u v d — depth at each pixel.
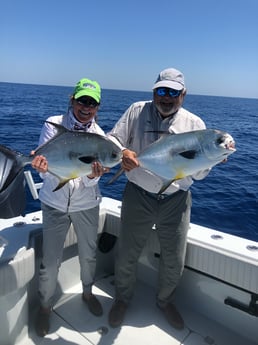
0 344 2.24
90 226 2.50
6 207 1.96
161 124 2.44
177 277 2.57
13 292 2.19
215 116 36.66
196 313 2.72
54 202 2.35
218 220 5.63
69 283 2.96
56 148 2.03
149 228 2.53
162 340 2.45
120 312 2.62
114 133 2.51
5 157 1.96
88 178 2.30
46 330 2.46
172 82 2.27
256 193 7.18
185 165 2.04
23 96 57.81
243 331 2.48
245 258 2.31
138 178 2.43
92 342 2.42
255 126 26.69
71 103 2.37
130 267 2.62
